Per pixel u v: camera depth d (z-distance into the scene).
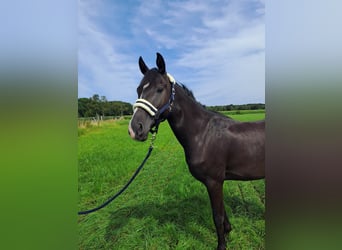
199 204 3.25
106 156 5.32
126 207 3.32
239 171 2.42
